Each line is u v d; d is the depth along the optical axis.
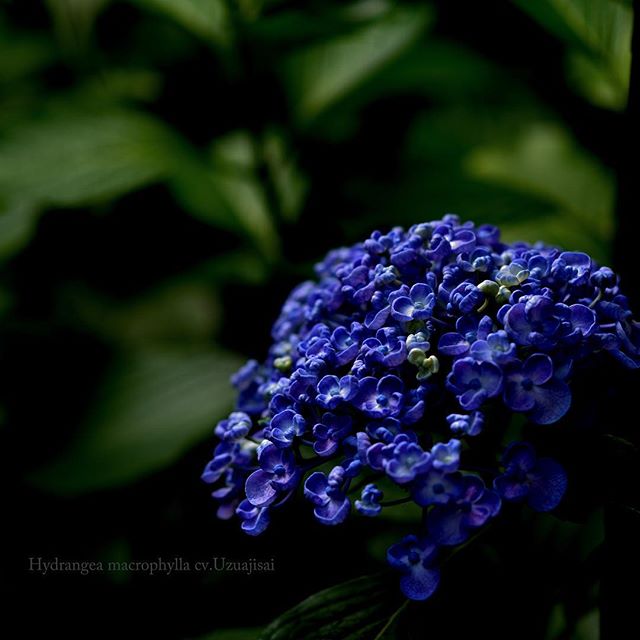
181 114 1.19
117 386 1.08
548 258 0.75
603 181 1.16
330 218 1.07
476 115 1.46
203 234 1.19
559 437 0.75
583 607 0.81
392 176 1.12
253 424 0.81
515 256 0.76
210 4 1.06
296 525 0.85
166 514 0.97
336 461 0.82
